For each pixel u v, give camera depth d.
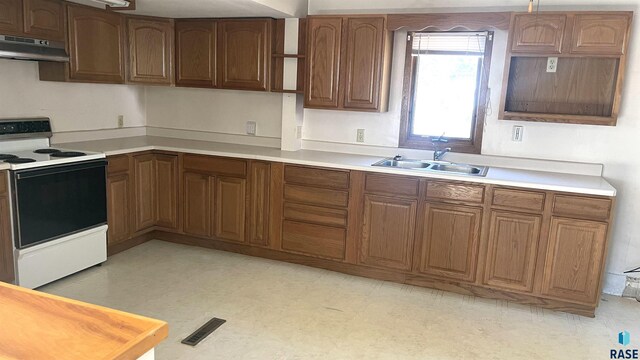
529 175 3.40
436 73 3.85
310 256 3.84
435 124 3.93
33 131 3.72
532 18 3.27
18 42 3.20
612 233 3.54
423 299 3.36
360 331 2.87
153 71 4.27
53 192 3.23
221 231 4.08
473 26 3.45
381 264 3.61
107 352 0.98
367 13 3.98
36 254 3.17
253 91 4.33
